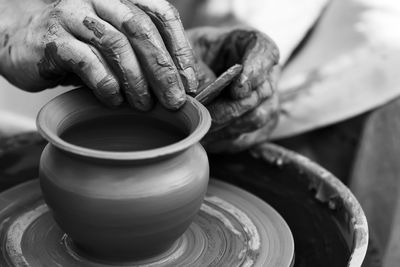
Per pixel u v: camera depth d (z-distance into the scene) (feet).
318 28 5.93
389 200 6.05
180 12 5.85
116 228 2.60
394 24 5.48
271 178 3.95
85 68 2.87
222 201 3.44
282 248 3.07
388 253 6.39
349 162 6.02
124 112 3.05
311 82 5.44
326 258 3.16
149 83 2.87
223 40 4.10
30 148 4.21
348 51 5.42
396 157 5.95
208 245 3.05
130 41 2.81
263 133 4.23
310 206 3.65
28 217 3.22
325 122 5.47
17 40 3.46
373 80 5.35
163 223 2.65
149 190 2.56
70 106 2.91
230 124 3.69
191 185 2.69
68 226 2.71
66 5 2.96
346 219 3.40
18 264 2.84
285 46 5.48
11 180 3.83
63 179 2.61
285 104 5.46
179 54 2.93
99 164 2.54
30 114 6.66
